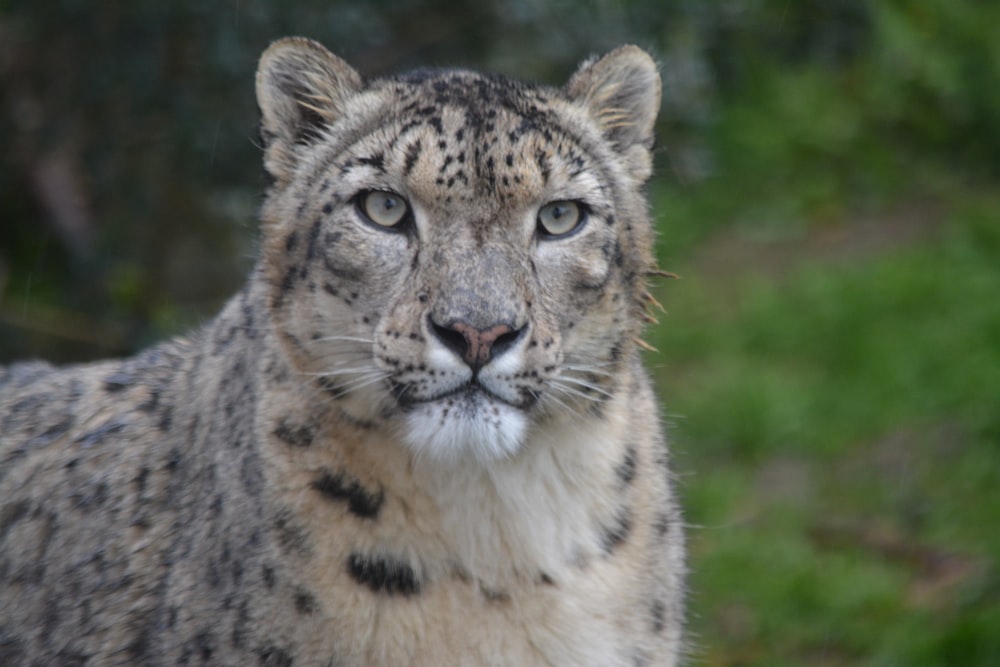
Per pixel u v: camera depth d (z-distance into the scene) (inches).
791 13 844.0
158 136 768.3
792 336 992.2
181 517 404.5
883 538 748.6
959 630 642.8
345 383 378.6
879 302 1005.8
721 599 707.4
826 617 681.6
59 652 421.7
